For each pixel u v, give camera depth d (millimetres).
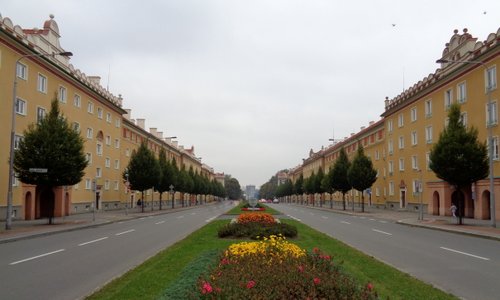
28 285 9492
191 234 20375
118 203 61375
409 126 53125
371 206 69875
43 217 38719
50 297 8367
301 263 7750
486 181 34812
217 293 5621
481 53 35500
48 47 40688
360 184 53031
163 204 91625
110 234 22641
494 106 34438
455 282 9820
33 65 36812
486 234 21547
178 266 10961
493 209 26312
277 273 6633
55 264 12453
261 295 5531
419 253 14922
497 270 11469
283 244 10469
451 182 29422
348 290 5949
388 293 8023
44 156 28188
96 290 8477
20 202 34531
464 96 39438
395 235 22094
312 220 35375
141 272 10266
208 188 123438
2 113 31891
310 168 132250
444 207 41812
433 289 8445
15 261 13047
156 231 24438
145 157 53000
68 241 19141
